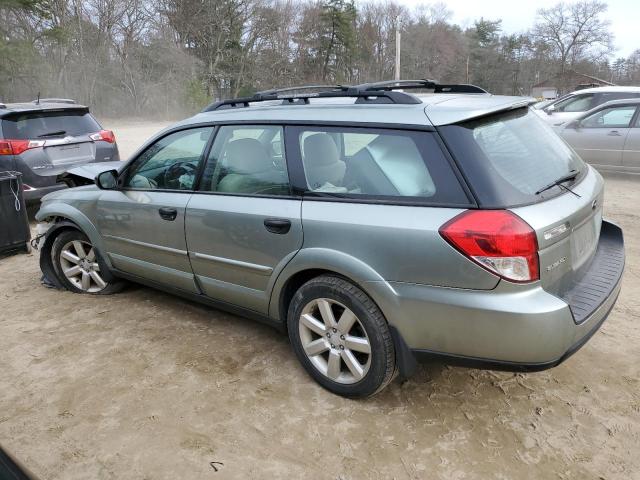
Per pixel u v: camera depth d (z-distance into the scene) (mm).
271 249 3127
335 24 65188
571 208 2688
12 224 5895
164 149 3834
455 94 3211
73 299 4621
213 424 2889
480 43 85062
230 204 3316
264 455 2654
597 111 9734
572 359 3434
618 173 9734
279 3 60438
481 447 2672
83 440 2797
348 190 2875
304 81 64188
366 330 2818
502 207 2455
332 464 2584
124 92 44594
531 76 83375
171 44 47719
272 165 3189
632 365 3346
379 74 75312
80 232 4543
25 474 1479
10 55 34750
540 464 2555
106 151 7832
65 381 3340
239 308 3521
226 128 3473
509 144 2828
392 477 2498
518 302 2414
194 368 3441
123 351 3689
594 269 3061
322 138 3000
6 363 3576
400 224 2621
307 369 3189
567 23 81000
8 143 6859
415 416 2912
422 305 2604
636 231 6285
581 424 2822
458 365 2660
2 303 4598
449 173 2570
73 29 41531
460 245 2453
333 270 2855
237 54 57938
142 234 3928
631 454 2604
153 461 2633
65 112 7543
